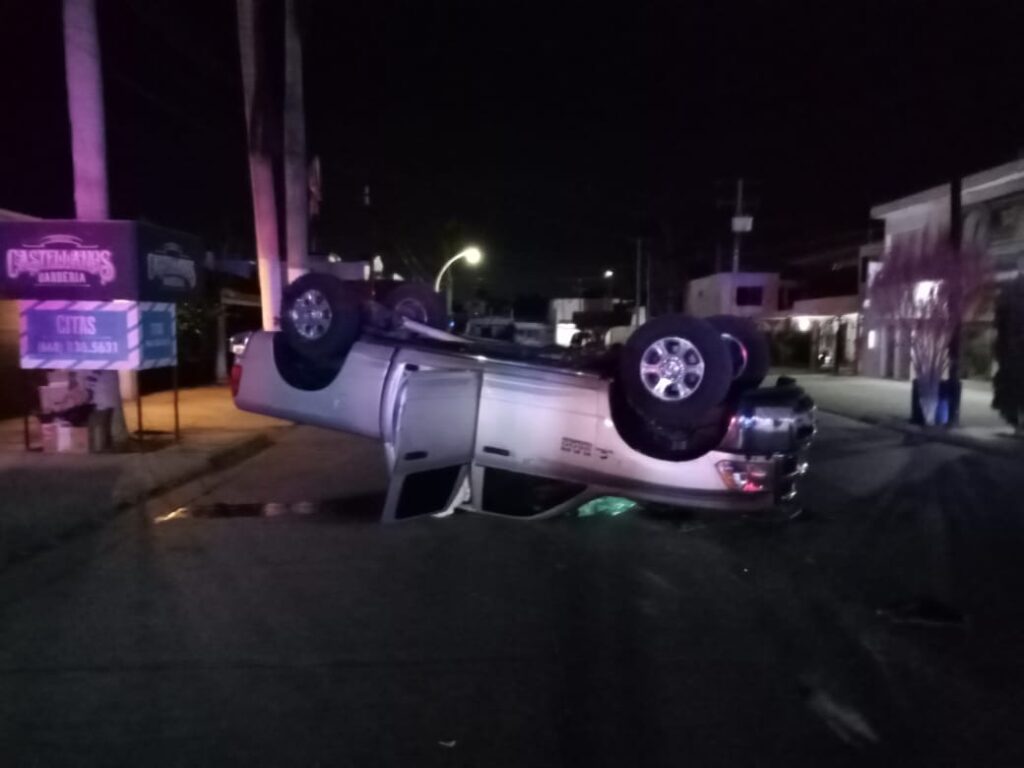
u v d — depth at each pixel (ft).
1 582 29.63
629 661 22.47
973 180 105.40
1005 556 32.65
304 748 17.98
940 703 20.21
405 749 17.92
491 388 35.29
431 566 30.76
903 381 130.21
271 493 44.24
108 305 51.08
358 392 37.32
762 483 32.60
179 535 35.73
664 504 33.76
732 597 27.50
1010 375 67.77
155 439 59.98
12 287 50.80
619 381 33.83
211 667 22.15
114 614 26.23
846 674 21.79
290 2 80.28
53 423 53.21
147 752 17.89
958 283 71.46
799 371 162.91
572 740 18.29
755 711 19.70
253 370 39.50
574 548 33.06
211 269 119.44
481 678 21.36
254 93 77.10
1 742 18.38
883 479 49.32
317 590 28.19
